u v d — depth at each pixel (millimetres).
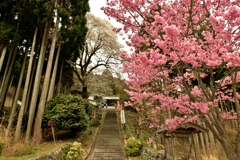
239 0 3955
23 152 7070
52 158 7273
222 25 3465
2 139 7273
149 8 4836
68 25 13586
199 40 4301
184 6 4941
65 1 12969
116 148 11180
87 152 10188
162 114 9031
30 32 12375
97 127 17766
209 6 4484
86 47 20938
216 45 3639
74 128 11586
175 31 3248
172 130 6309
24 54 12883
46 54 15133
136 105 11273
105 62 21547
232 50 3867
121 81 22109
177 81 6359
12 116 11031
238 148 3725
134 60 5285
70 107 11812
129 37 5766
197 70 4113
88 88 22797
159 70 5027
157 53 3801
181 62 3980
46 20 11344
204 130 6070
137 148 9617
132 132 15875
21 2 11336
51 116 11445
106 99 40938
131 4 4738
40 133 10781
